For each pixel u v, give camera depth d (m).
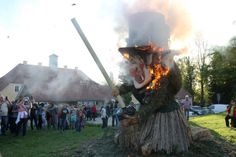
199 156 4.52
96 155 4.78
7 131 14.47
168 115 4.50
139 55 4.30
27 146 10.00
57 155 5.39
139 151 4.53
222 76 17.64
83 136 12.43
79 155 5.02
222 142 5.29
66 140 10.99
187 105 18.38
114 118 18.20
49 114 16.23
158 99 4.16
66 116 15.76
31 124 15.62
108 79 4.11
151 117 4.53
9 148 9.72
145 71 4.32
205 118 19.39
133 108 4.23
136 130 4.60
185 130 4.62
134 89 4.51
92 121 23.58
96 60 4.02
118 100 4.14
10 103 14.09
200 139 5.05
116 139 4.94
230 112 13.53
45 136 12.91
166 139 4.46
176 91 4.50
